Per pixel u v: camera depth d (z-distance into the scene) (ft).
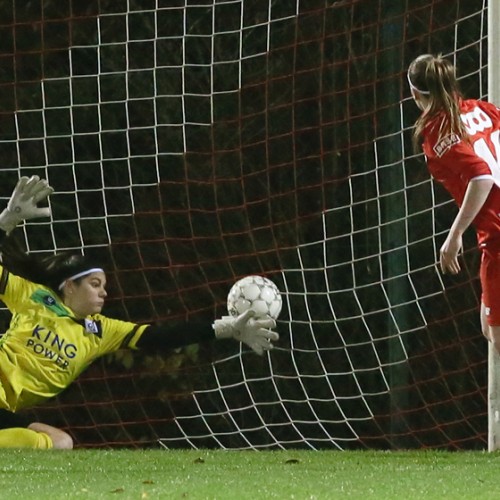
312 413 126.11
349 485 63.98
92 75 117.39
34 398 91.97
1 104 129.59
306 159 124.16
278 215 125.80
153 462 75.00
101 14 122.11
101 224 128.57
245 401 127.95
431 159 75.87
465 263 114.62
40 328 91.91
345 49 123.65
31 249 127.95
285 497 59.41
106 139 128.47
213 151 119.85
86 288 92.84
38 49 129.59
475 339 120.78
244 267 126.82
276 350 126.31
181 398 129.18
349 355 124.57
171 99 127.34
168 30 128.36
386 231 120.88
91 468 72.13
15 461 75.15
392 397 119.75
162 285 128.47
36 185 85.97
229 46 127.34
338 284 123.85
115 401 123.75
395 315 119.14
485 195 74.49
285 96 125.49
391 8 119.65
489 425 86.17
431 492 61.57
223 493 60.75
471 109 77.87
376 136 115.14
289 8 125.80
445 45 122.31
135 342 92.63
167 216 128.16
